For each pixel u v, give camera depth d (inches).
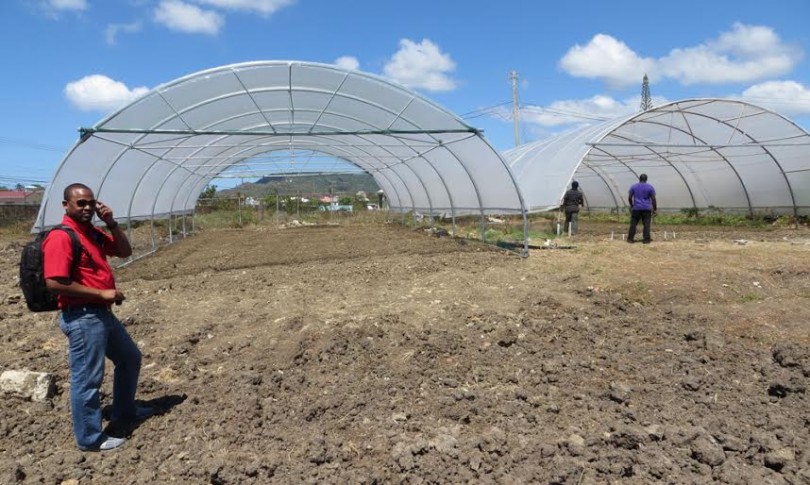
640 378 192.1
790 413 161.9
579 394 178.7
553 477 128.4
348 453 144.9
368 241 673.6
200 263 512.1
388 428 160.1
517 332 245.9
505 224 815.1
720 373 193.3
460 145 514.3
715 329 242.7
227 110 460.4
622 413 163.5
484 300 306.5
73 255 145.5
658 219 856.9
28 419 172.4
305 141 693.9
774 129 589.0
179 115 435.5
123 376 163.2
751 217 774.5
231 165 850.1
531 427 157.8
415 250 554.3
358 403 176.4
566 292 316.8
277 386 193.0
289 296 335.3
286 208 1282.0
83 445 150.9
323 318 276.8
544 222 850.1
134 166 553.6
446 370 205.3
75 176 443.8
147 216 709.9
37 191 1835.6
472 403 173.9
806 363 192.5
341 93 435.2
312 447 145.6
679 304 284.5
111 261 535.5
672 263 374.3
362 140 649.0
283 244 669.3
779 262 367.2
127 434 161.9
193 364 218.2
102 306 151.7
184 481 136.0
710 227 729.0
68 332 147.6
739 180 763.4
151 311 303.6
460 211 725.3
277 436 155.9
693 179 831.1
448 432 155.5
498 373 201.3
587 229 736.3
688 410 166.2
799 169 668.7
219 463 138.9
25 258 144.9
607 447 143.4
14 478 135.8
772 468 132.2
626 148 708.7
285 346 234.2
